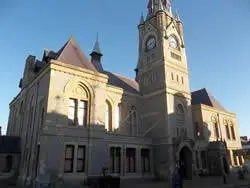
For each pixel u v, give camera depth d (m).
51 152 25.53
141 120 41.91
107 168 27.06
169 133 36.56
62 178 25.52
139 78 45.69
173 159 35.06
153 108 40.66
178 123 39.19
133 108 41.56
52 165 25.22
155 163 37.00
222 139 49.69
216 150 42.75
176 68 42.97
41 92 30.23
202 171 40.84
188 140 37.81
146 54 45.78
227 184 27.75
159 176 35.69
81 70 30.80
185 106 41.81
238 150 50.91
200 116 47.41
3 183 30.95
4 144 33.69
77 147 27.86
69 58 31.48
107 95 37.94
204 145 43.72
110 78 43.28
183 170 37.25
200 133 46.38
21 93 39.88
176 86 41.50
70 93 29.34
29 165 29.05
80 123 29.59
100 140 30.16
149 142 37.59
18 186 28.14
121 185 28.38
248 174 42.62
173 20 46.81
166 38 43.59
